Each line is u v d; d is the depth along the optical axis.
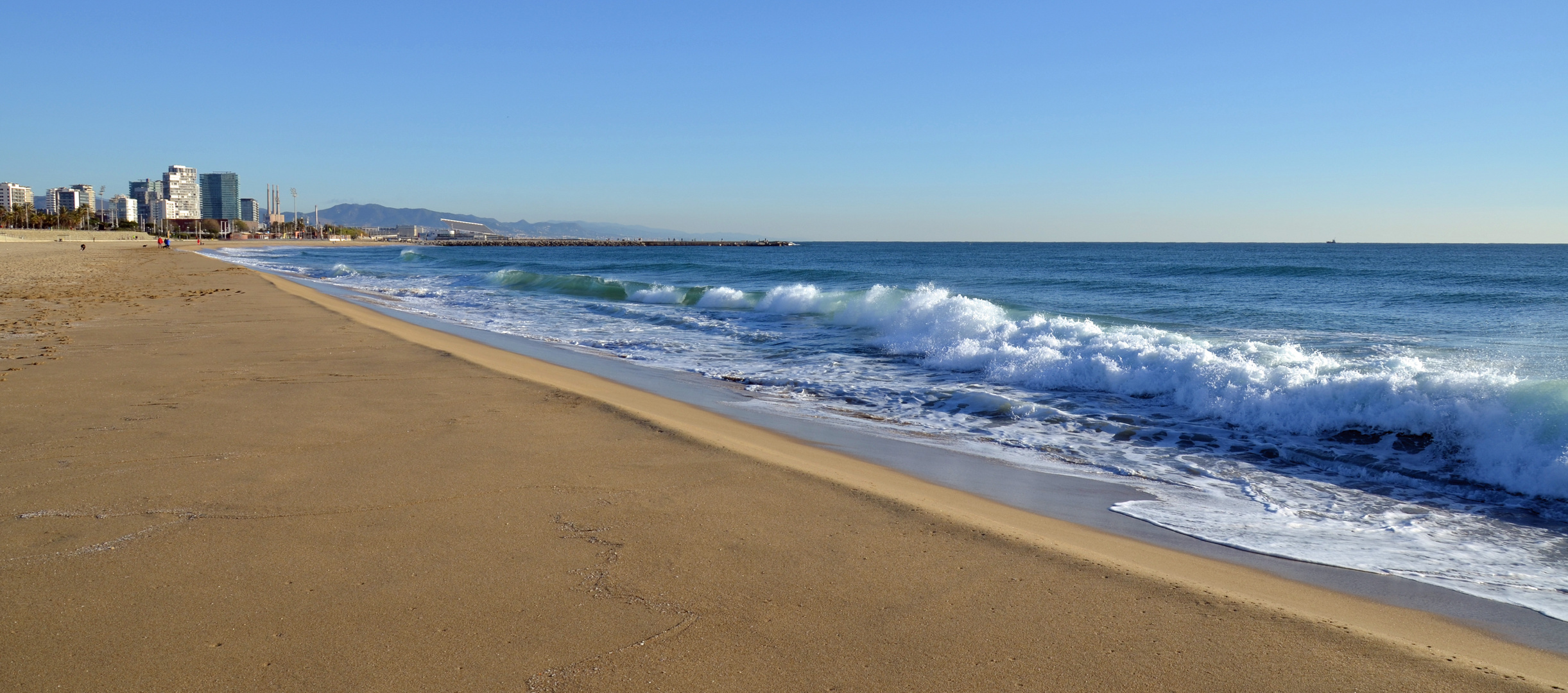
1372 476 5.78
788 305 18.48
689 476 4.89
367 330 12.37
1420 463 6.04
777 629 2.93
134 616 2.91
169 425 5.94
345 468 4.91
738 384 9.38
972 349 10.84
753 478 4.88
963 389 8.98
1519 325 14.81
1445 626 3.25
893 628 2.96
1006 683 2.59
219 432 5.73
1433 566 4.01
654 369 10.44
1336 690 2.59
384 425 6.07
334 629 2.84
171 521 3.91
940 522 4.14
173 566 3.36
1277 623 3.07
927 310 13.97
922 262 57.22
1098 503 5.08
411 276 36.22
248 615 2.94
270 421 6.14
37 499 4.20
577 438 5.77
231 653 2.67
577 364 10.70
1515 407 5.97
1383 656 2.82
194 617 2.91
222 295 20.14
